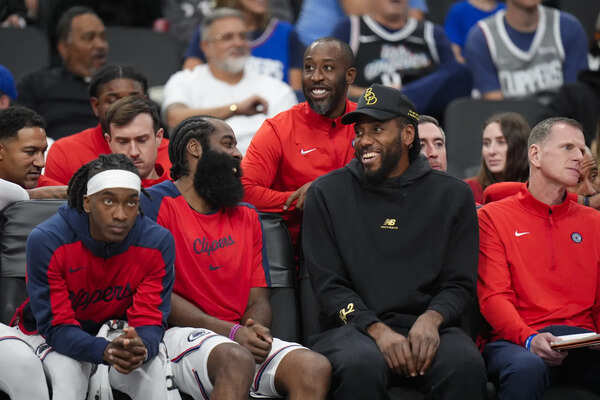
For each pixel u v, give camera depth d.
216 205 10.77
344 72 12.18
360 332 10.17
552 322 10.84
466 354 9.80
